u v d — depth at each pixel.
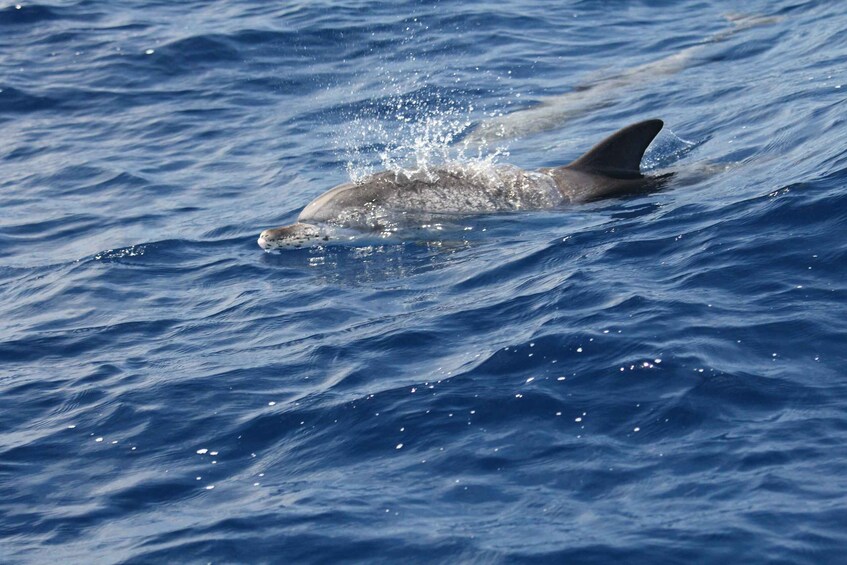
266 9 34.06
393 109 26.44
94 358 14.75
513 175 18.84
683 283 14.01
